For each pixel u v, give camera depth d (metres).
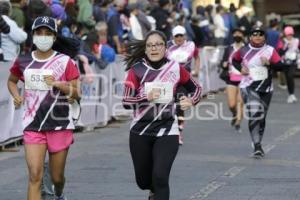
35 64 12.26
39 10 23.25
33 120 12.18
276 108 32.91
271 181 16.30
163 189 11.73
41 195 13.13
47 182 13.29
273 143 22.27
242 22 40.81
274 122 27.62
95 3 30.00
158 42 12.30
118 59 27.80
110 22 29.30
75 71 12.42
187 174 17.16
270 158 19.53
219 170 17.69
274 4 56.00
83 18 26.20
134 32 30.84
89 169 17.88
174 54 22.73
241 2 42.47
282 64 19.48
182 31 22.73
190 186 15.76
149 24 31.61
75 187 15.71
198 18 36.91
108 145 21.98
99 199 14.55
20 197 14.78
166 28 32.78
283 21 49.97
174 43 22.91
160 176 11.70
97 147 21.55
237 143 22.39
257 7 55.62
